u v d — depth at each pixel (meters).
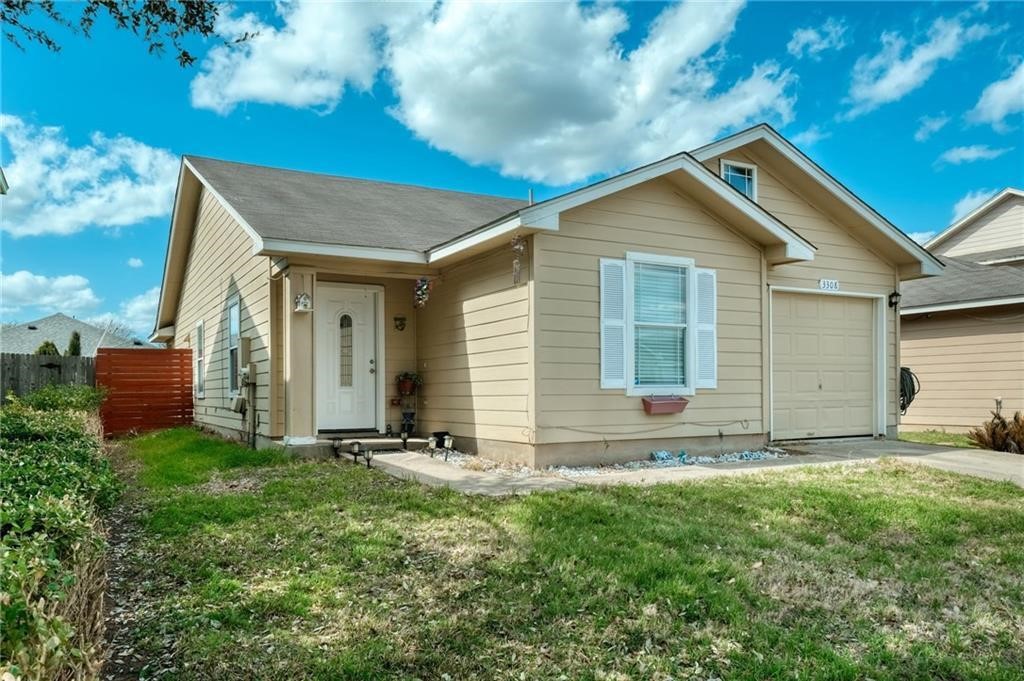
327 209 10.31
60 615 2.05
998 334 13.34
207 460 8.62
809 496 6.11
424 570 4.15
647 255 8.56
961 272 15.36
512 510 5.45
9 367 14.25
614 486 6.50
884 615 3.60
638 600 3.68
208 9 5.36
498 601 3.67
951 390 14.12
